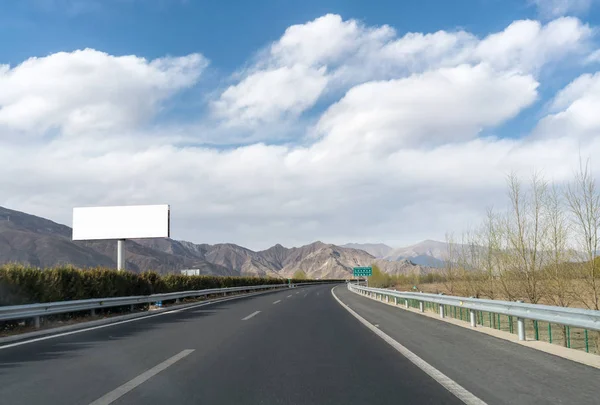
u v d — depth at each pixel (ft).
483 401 19.34
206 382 22.91
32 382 23.08
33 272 56.65
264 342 36.70
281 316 61.21
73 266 67.41
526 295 73.00
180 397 20.16
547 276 68.39
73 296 62.95
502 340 36.73
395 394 20.61
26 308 45.93
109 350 33.04
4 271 52.95
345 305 86.12
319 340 37.81
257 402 19.42
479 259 95.40
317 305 85.81
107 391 21.21
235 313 67.00
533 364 26.71
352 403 19.25
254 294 151.74
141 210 139.33
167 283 115.55
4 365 27.66
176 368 26.35
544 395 20.04
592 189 59.62
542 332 67.36
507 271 77.05
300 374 24.75
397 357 29.78
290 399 19.86
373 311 70.44
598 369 25.18
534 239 70.49
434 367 26.37
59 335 42.16
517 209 73.00
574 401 19.10
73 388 21.80
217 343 36.19
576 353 30.04
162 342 36.94
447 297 53.26
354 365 27.20
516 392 20.61
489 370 25.30
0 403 19.39
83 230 139.64
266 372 25.26
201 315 64.08
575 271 64.13
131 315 64.18
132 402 19.39
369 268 219.20
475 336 39.40
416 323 51.21
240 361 28.48
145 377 24.03
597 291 59.06
